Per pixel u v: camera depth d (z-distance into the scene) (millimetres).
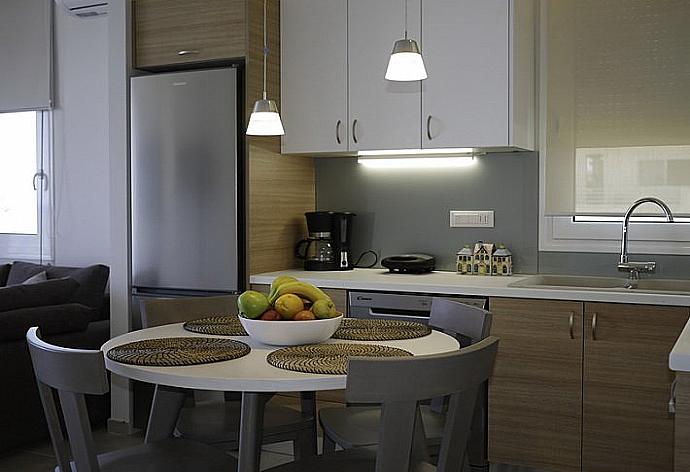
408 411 1815
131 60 4324
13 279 5180
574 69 4035
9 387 3791
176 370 2092
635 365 3283
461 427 1965
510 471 3662
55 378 1985
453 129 3889
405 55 2793
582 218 4055
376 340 2521
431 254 4398
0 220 5820
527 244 4168
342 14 4148
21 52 5613
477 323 2668
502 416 3555
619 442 3334
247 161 4059
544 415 3469
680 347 1869
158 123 4203
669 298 3197
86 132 5434
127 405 4309
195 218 4125
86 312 4242
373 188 4547
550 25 4078
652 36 3867
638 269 3740
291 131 4305
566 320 3400
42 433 3977
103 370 1897
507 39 3752
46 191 5613
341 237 4398
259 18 4133
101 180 5387
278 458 3861
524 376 3498
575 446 3418
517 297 3490
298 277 4023
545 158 4105
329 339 2543
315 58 4223
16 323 3854
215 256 4082
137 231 4289
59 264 5582
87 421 1981
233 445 2623
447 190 4348
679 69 3820
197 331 2672
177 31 4211
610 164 3979
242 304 2420
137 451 2398
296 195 4520
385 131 4059
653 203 3891
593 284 3941
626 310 3285
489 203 4250
